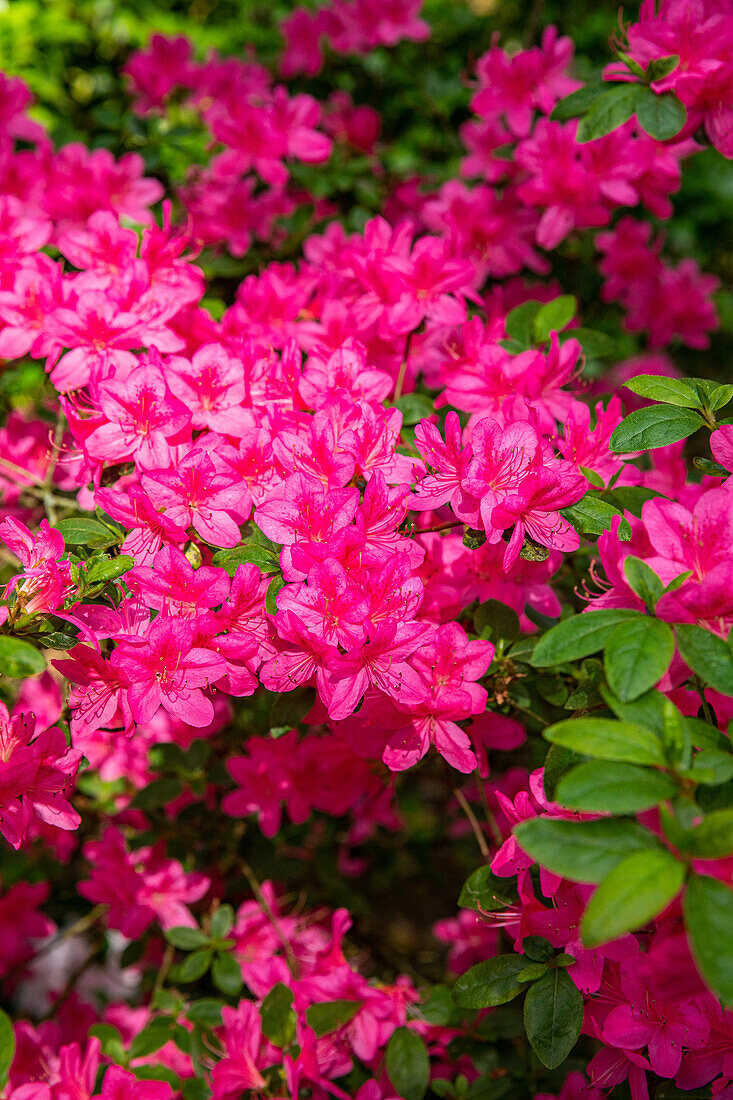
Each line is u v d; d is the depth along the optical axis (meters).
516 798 0.71
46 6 1.48
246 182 1.17
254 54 1.48
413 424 0.85
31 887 1.07
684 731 0.62
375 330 0.89
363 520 0.72
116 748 1.05
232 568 0.73
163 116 1.29
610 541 0.69
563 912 0.70
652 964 0.62
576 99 0.87
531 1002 0.70
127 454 0.76
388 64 1.48
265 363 0.81
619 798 0.59
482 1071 0.88
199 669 0.71
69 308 0.84
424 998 0.88
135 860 1.01
